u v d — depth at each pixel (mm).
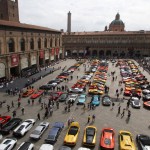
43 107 36250
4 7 73250
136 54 108000
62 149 21875
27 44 65000
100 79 55250
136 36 105062
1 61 51812
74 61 93438
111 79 58531
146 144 23516
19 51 60312
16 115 32625
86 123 30266
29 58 66500
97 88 46344
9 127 26891
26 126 27000
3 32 51719
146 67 76312
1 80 52000
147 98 40094
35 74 63062
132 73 64000
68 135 24875
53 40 89500
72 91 44688
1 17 74750
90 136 24547
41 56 76125
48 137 24516
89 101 39844
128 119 32000
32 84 51188
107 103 37531
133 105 36875
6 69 54156
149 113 34688
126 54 108625
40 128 26484
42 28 76375
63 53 105500
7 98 40781
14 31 56688
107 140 23844
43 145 22797
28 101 37750
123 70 67500
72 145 23906
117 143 24828
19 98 39156
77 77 58906
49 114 33250
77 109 35688
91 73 63062
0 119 29234
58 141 25109
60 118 31938
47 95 42875
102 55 112500
